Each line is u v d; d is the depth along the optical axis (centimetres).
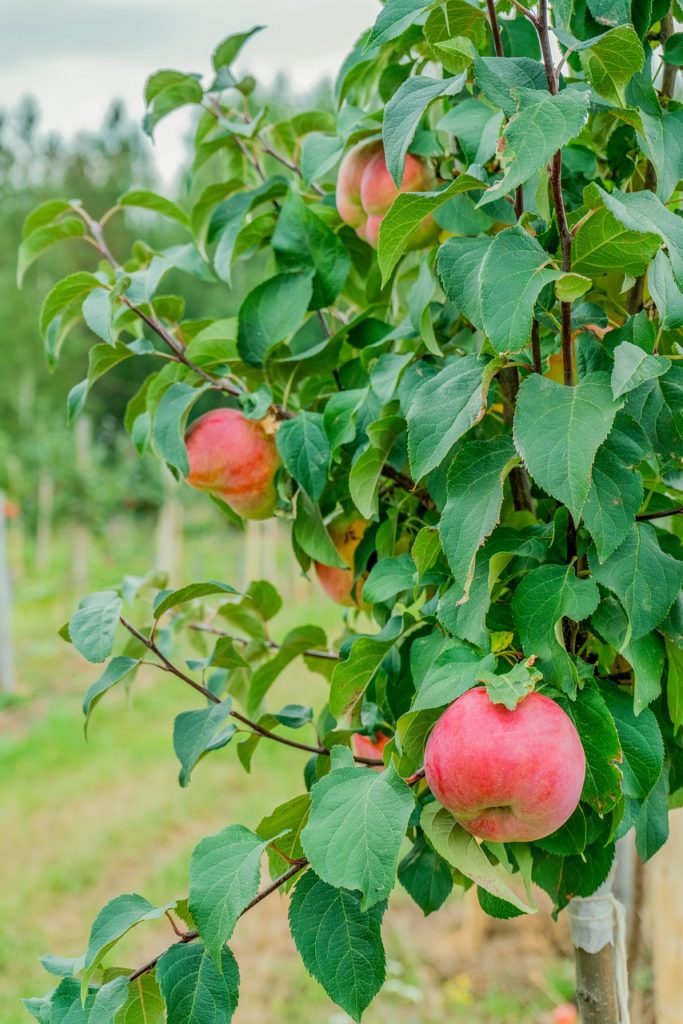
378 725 146
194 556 1731
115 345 158
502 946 490
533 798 103
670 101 128
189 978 114
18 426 1605
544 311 113
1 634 1015
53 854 586
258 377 170
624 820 119
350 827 107
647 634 114
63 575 1563
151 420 169
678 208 141
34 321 1844
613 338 122
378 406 148
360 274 185
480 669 109
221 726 141
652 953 412
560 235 109
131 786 697
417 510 156
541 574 112
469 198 137
